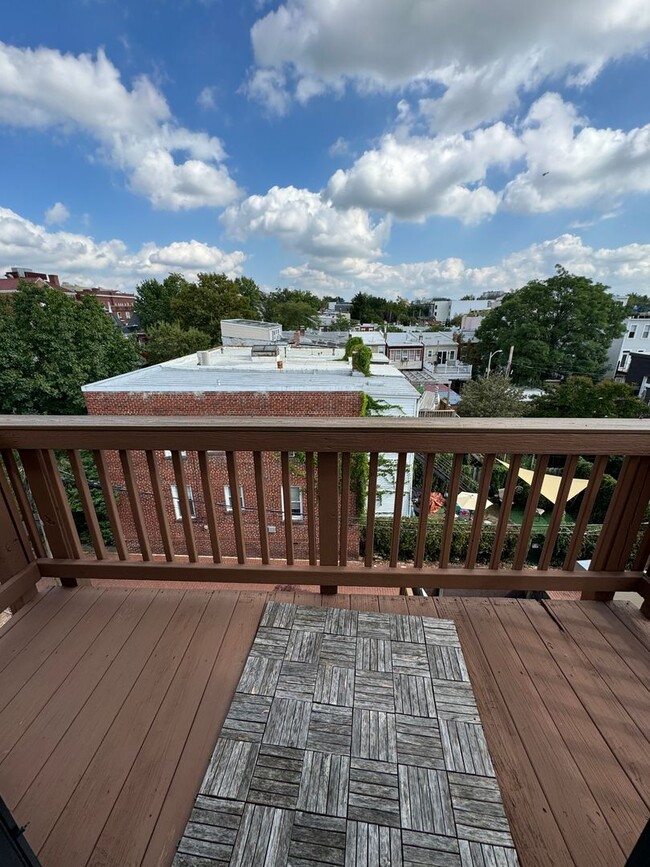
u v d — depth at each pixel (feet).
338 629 5.04
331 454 4.96
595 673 4.42
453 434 4.71
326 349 47.52
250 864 2.84
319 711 3.99
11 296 66.18
